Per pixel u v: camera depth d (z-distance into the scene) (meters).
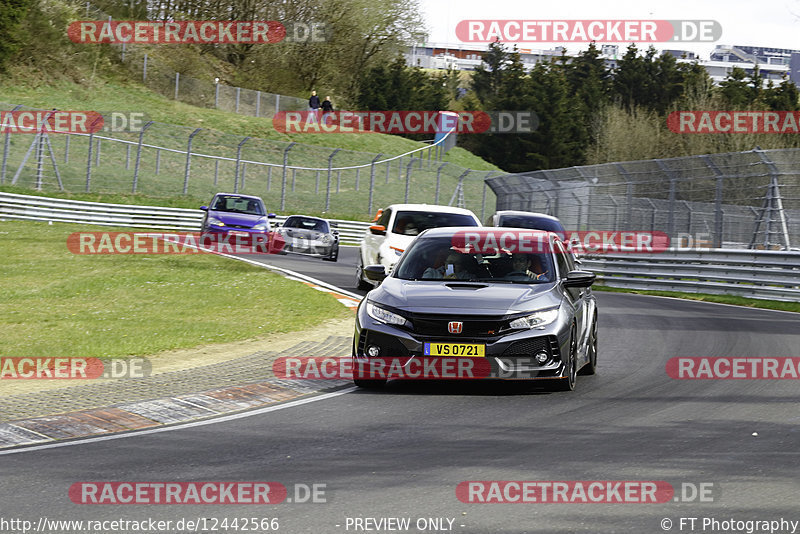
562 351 31.36
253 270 77.25
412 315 31.27
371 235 67.00
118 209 125.56
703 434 25.38
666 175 92.25
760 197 80.44
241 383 32.91
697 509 18.34
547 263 35.00
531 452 23.16
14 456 22.70
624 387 33.50
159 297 59.59
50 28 194.50
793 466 21.83
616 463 22.03
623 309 65.00
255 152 183.62
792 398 31.30
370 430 25.84
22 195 116.94
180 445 23.97
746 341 47.28
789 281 74.12
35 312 52.56
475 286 33.06
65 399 29.75
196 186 156.62
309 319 51.31
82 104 187.12
